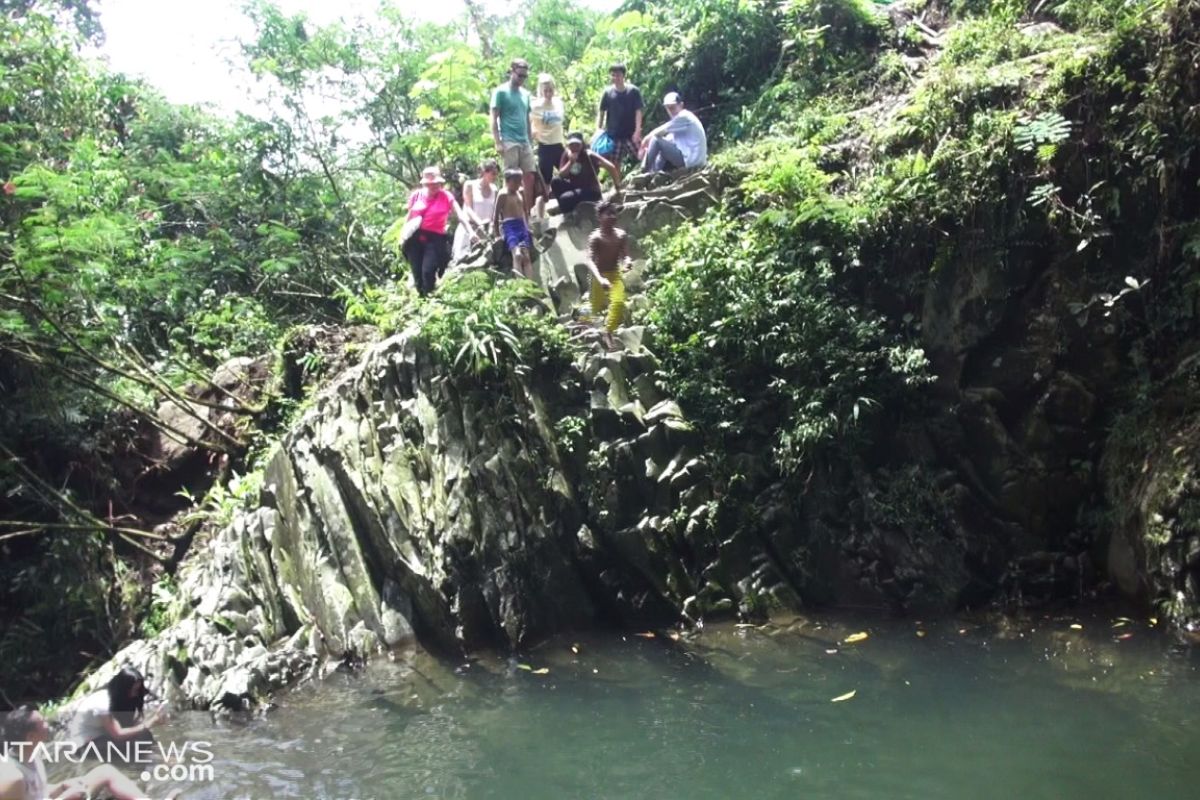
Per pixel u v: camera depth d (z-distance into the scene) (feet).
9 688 32.40
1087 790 16.49
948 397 29.07
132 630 33.73
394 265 50.21
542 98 38.24
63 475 37.91
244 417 38.83
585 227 34.76
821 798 16.90
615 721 20.99
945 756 18.08
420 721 22.02
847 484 28.94
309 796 18.38
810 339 29.60
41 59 46.47
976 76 31.50
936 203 29.58
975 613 26.71
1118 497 26.89
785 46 43.45
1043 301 28.66
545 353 30.14
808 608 27.99
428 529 27.96
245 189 51.67
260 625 27.35
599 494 28.60
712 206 34.86
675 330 31.14
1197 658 22.08
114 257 41.22
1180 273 27.63
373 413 30.07
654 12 51.29
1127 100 28.76
